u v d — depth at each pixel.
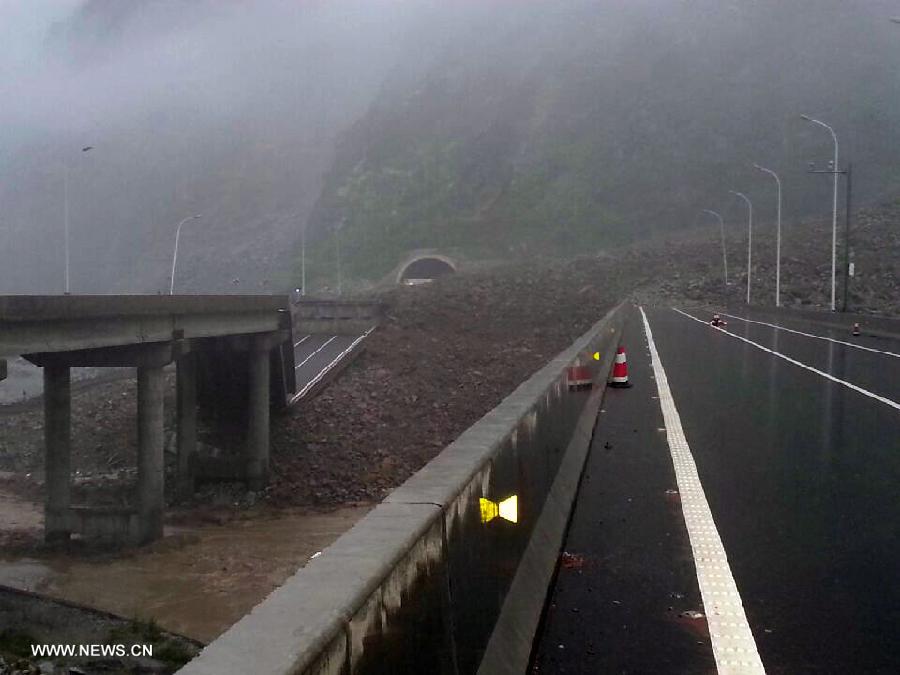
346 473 36.69
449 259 138.62
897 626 5.95
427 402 45.78
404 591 3.21
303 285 127.81
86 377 58.69
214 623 18.78
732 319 64.44
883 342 39.41
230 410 39.97
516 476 6.07
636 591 6.62
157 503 28.50
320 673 2.39
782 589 6.71
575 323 70.94
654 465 11.70
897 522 8.76
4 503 33.62
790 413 16.84
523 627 5.33
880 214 120.88
